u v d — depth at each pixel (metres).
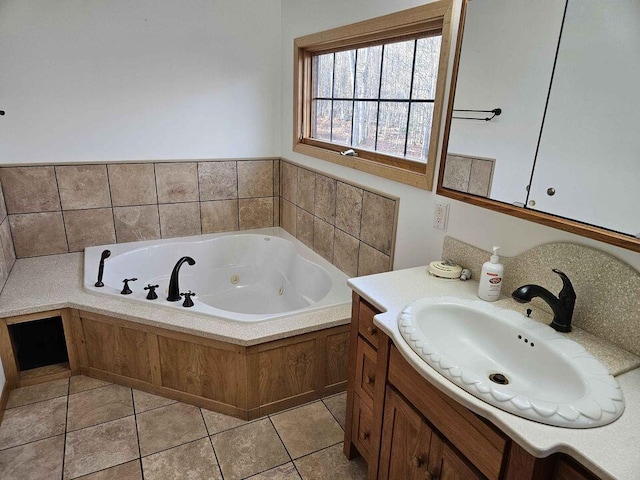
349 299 2.33
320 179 2.84
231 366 2.06
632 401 1.02
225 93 3.14
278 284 3.20
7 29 2.53
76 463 1.87
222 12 2.97
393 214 2.17
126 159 3.00
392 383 1.44
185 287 3.14
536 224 1.45
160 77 2.94
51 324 2.57
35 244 2.89
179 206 3.23
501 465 1.03
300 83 2.98
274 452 1.96
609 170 1.18
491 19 1.49
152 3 2.79
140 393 2.32
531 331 1.28
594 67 1.19
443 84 1.74
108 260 2.79
